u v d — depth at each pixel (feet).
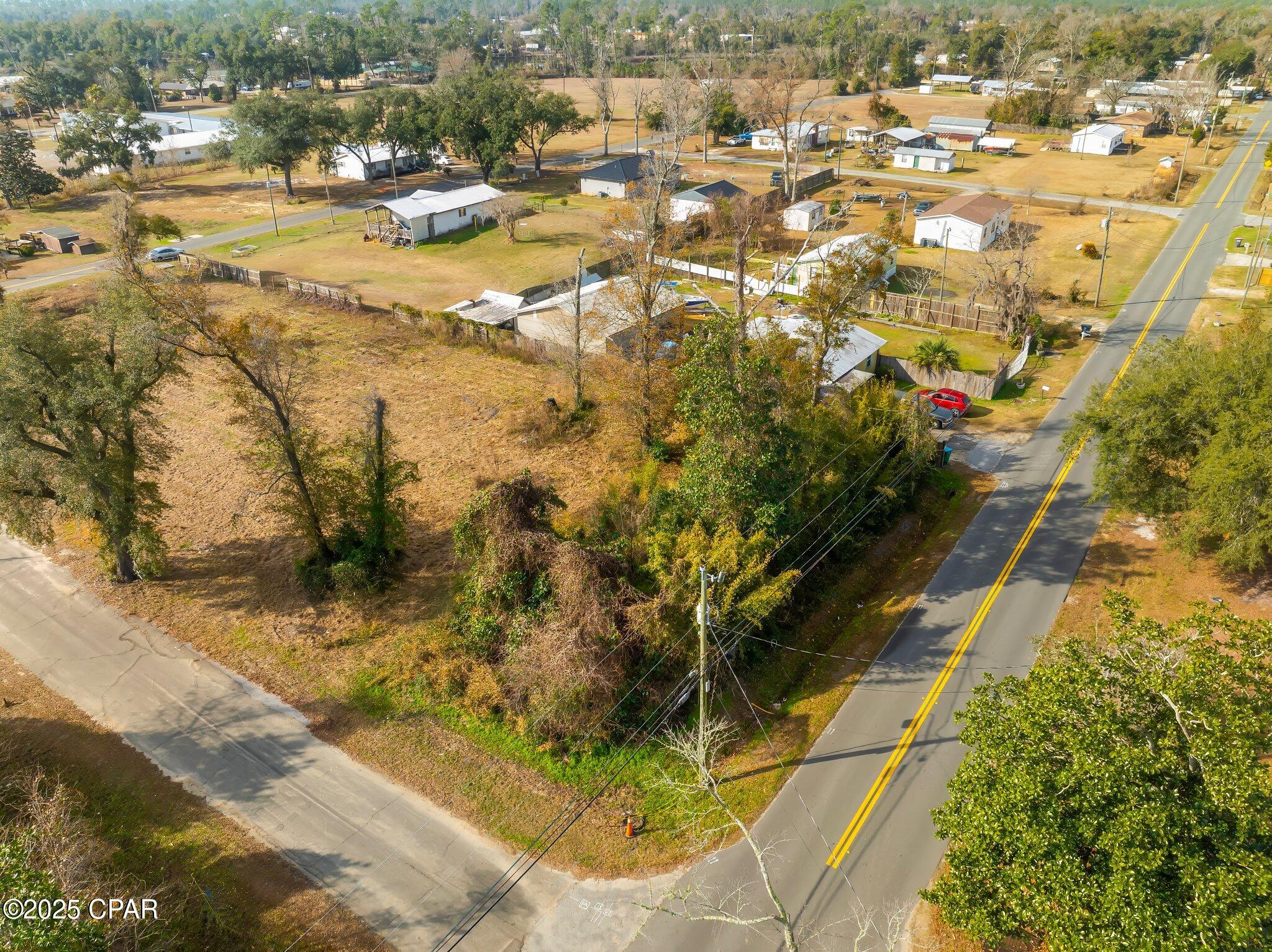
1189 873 53.21
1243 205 300.40
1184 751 56.85
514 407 175.32
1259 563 109.60
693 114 396.57
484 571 102.58
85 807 88.28
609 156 426.10
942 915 70.44
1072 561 124.77
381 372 192.44
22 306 108.68
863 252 202.28
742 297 147.13
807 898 76.89
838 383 167.43
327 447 144.66
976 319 206.49
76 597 123.03
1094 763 56.49
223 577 126.31
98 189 375.45
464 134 333.42
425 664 104.78
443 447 159.84
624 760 91.35
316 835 84.89
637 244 149.59
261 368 115.03
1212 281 231.71
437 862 81.61
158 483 150.71
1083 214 300.81
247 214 331.98
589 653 91.35
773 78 388.16
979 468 150.20
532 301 226.17
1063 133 433.07
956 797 68.64
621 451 156.76
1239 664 56.70
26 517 111.96
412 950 73.77
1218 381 109.91
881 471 130.62
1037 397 174.19
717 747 89.56
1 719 100.58
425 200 297.94
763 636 108.58
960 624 112.57
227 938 74.84
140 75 606.96
